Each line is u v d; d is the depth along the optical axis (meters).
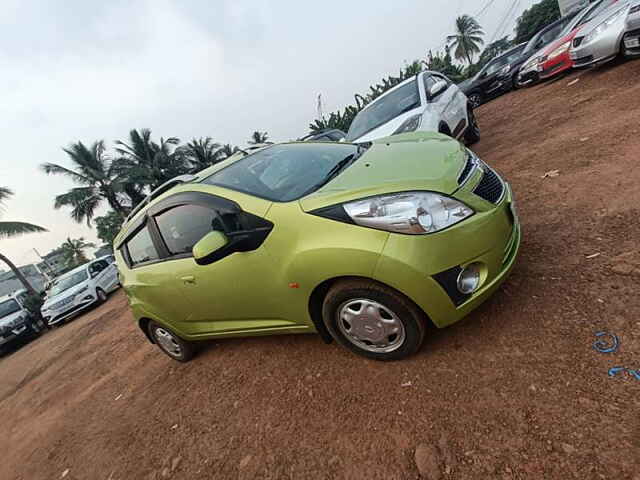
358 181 2.40
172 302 3.23
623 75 6.22
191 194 2.81
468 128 6.68
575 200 3.33
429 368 2.27
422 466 1.77
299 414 2.43
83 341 7.68
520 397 1.86
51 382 5.93
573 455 1.54
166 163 29.33
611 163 3.62
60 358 7.32
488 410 1.88
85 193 25.64
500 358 2.12
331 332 2.54
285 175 2.91
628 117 4.50
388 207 2.08
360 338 2.43
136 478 2.63
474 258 2.08
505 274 2.22
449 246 2.03
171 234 3.02
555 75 9.02
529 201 3.74
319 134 11.24
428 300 2.05
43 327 14.34
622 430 1.54
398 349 2.35
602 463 1.47
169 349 3.88
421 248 2.01
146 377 4.11
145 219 3.24
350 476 1.90
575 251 2.67
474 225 2.10
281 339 3.30
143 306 3.56
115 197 27.11
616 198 3.04
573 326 2.09
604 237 2.67
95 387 4.66
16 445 4.26
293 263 2.31
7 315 13.15
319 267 2.21
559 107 6.66
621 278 2.25
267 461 2.21
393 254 2.01
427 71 6.87
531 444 1.65
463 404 1.97
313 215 2.25
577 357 1.92
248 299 2.71
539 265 2.69
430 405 2.05
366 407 2.23
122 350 5.59
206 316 3.14
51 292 12.91
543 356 2.01
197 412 2.96
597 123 4.88
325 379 2.60
